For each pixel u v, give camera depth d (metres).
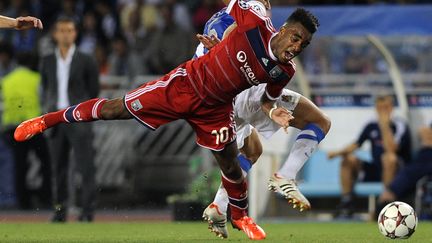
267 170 44.31
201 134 26.81
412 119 45.69
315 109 29.48
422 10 45.84
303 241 28.70
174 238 30.58
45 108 44.50
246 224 28.81
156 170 55.66
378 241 28.77
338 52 48.12
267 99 27.03
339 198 46.94
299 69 44.44
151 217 50.81
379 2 55.44
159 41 58.09
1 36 62.06
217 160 27.30
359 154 46.56
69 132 43.88
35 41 61.78
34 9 63.47
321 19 45.88
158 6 61.00
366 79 47.47
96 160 55.78
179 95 26.16
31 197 55.56
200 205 44.56
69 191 51.56
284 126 26.48
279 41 25.23
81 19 62.69
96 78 44.28
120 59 59.25
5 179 55.44
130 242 28.44
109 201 55.91
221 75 25.72
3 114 53.78
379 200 44.69
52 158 44.56
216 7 60.59
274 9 45.22
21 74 51.59
